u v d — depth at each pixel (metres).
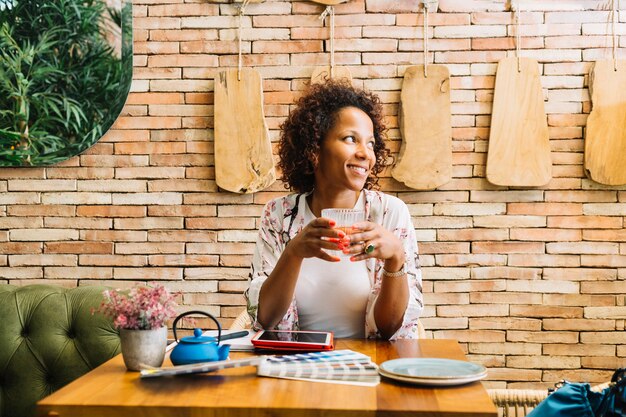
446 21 3.00
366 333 1.92
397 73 3.00
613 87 2.91
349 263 1.96
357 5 3.01
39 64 3.07
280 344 1.66
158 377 1.45
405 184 2.94
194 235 3.05
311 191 2.12
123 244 3.06
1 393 2.37
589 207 2.95
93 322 2.37
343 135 1.92
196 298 3.04
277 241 2.08
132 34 3.05
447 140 2.94
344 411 1.21
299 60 3.02
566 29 2.97
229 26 3.04
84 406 1.24
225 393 1.31
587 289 2.95
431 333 2.98
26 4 3.07
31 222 3.08
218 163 2.99
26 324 2.42
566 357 2.95
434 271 2.98
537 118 2.93
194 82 3.05
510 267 2.96
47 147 3.06
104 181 3.07
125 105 3.06
